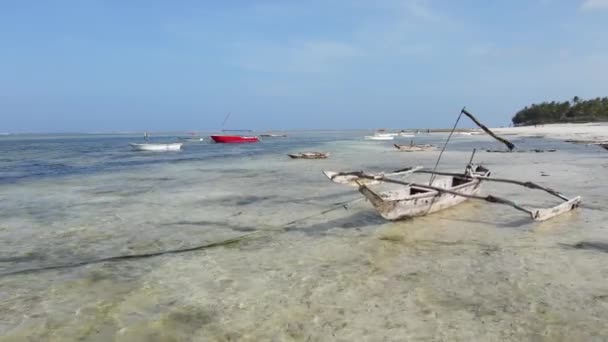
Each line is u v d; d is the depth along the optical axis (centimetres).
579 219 1036
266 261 777
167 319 554
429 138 7425
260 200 1375
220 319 550
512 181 1189
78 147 5422
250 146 5016
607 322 522
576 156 2855
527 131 8638
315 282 669
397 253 804
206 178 1941
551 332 500
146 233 989
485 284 646
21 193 1557
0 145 6241
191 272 726
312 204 1296
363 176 1085
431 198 1054
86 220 1119
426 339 490
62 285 675
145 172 2219
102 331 526
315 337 499
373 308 571
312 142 6209
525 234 917
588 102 11969
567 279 661
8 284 680
